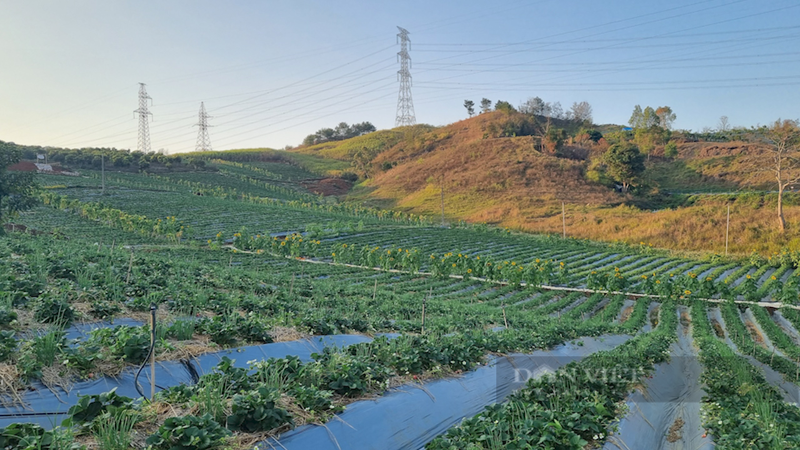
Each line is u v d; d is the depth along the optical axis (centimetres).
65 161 10262
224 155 14888
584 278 4147
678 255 5300
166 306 1286
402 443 718
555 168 9825
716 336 2541
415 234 6088
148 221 5197
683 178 9769
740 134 11381
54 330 830
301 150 17850
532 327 2009
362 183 12525
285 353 1007
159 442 541
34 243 2256
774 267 4616
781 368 1645
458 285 3672
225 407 659
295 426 654
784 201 6956
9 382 636
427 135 14288
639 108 13412
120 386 718
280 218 6850
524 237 6275
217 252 4419
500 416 754
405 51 12169
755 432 838
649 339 1817
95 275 1448
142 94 12531
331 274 3800
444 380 957
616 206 7988
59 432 532
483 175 9938
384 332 1471
